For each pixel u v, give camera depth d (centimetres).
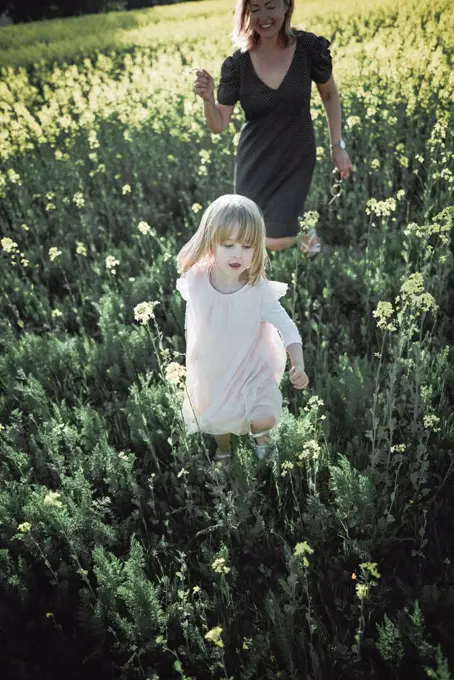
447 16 937
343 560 228
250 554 240
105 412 313
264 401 246
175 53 1173
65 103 885
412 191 490
